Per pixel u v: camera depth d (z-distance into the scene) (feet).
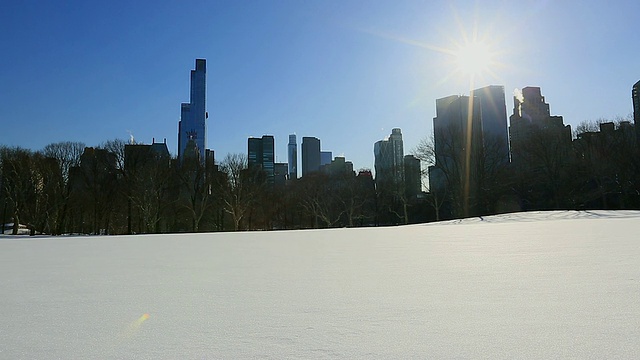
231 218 187.52
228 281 18.53
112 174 161.58
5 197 155.94
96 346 9.68
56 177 151.02
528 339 9.32
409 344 9.30
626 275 16.69
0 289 17.34
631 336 9.28
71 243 51.42
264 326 11.08
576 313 11.29
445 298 13.75
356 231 72.33
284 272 20.98
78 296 15.64
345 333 10.27
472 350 8.78
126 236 76.07
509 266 20.30
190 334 10.48
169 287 17.25
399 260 24.61
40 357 9.00
